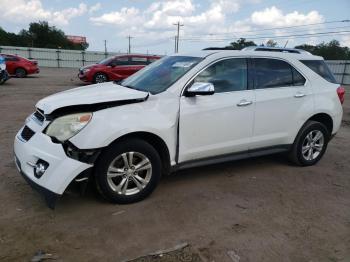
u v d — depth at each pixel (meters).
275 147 5.32
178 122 4.29
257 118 4.96
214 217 3.96
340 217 4.12
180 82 4.38
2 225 3.61
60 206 4.04
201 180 5.00
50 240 3.39
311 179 5.26
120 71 18.19
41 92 14.66
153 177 4.23
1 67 16.81
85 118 3.75
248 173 5.37
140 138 4.15
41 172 3.70
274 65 5.21
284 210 4.22
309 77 5.57
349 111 13.00
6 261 3.05
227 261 3.18
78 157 3.73
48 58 46.72
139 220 3.81
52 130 3.78
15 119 8.62
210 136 4.57
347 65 36.44
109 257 3.17
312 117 5.70
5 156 5.62
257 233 3.67
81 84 19.39
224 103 4.61
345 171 5.70
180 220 3.86
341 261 3.29
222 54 4.76
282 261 3.23
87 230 3.58
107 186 3.96
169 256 3.22
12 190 4.39
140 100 4.09
